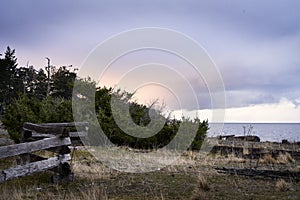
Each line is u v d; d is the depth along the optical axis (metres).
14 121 10.02
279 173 6.30
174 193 4.73
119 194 4.63
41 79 37.09
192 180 5.67
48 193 4.48
